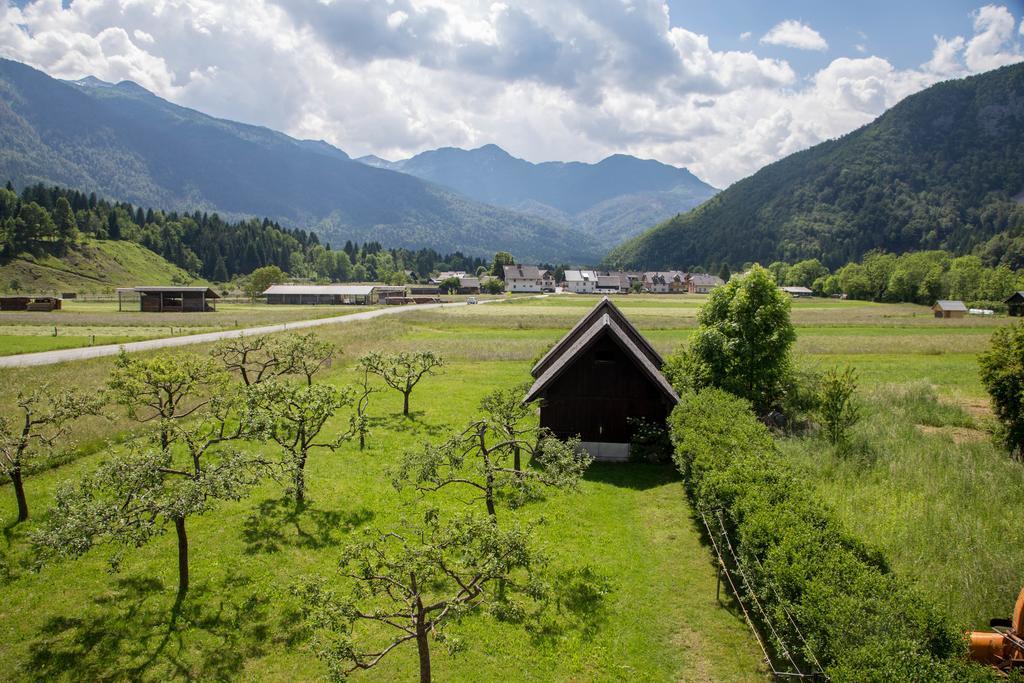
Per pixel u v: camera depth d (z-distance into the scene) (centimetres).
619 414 2692
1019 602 1068
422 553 1108
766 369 3036
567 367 2620
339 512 2025
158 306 10956
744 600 1426
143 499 1352
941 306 10825
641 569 1662
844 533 1261
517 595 1521
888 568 1196
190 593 1519
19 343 5453
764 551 1275
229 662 1273
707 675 1219
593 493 2256
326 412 2120
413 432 3036
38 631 1359
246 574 1617
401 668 1262
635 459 2656
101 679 1214
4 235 17200
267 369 4334
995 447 2531
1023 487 1984
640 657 1283
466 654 1298
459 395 3981
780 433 2781
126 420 2772
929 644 932
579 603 1488
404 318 9181
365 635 1377
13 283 15100
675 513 2058
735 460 1742
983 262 19562
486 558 1197
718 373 3108
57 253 18188
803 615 1042
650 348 3422
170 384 2388
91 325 7662
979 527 1684
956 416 3105
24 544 1727
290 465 1791
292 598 1505
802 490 1517
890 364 5144
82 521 1254
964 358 5541
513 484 1875
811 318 9819
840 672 881
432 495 2192
